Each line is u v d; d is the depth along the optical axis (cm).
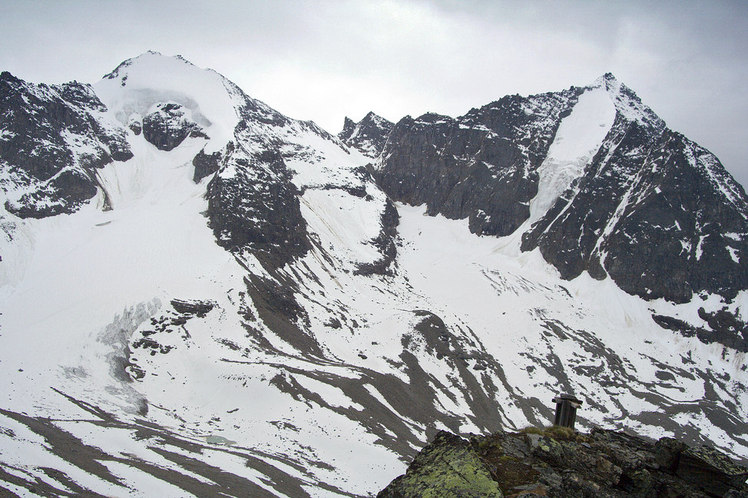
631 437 2911
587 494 2395
